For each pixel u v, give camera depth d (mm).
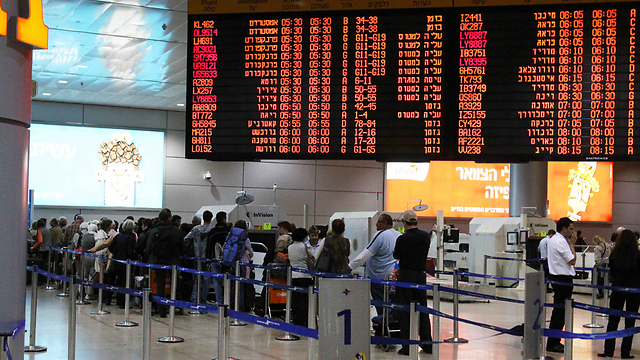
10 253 4387
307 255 9836
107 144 23719
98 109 23734
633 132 7578
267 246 13102
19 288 4504
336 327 4855
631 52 7594
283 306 10906
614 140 7590
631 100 7590
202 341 8719
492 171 28031
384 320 8469
